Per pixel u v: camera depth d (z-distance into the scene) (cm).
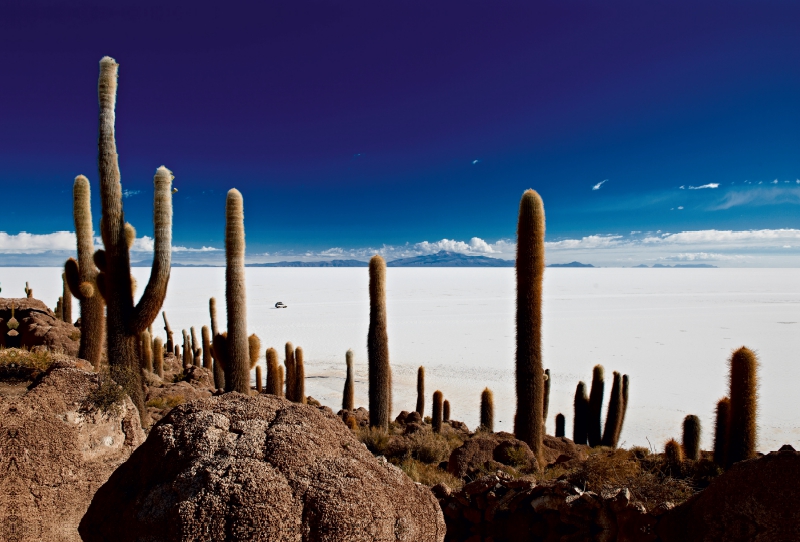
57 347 1415
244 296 1100
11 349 854
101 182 1002
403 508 312
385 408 1297
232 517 261
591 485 475
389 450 1044
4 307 1706
